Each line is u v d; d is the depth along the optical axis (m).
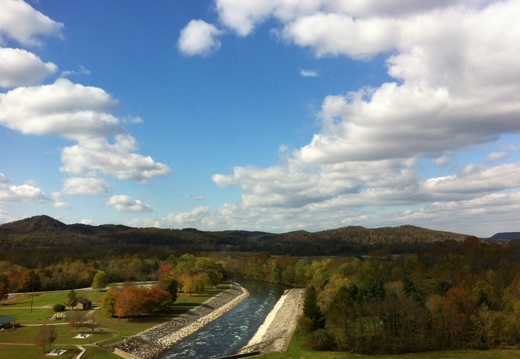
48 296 182.50
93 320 131.50
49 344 98.81
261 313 162.50
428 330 101.19
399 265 189.50
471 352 96.75
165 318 141.50
